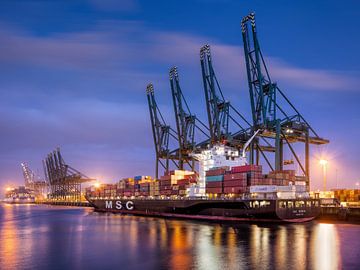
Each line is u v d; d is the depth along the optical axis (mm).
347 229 56500
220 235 52000
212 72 98375
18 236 57781
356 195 81125
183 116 112125
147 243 47531
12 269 35750
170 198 85062
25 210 157750
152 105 126500
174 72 115625
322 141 88312
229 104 95500
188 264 35812
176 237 51312
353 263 35625
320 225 61406
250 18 84750
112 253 41938
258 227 59312
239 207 65688
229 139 88812
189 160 115562
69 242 50500
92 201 121938
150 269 34594
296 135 84312
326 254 39312
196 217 76375
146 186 95562
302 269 33719
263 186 63469
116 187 110625
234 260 37000
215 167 76000
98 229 64500
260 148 91500
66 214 116250
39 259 39719
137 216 91188
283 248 42375
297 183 71500
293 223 63344
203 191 75875
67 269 35406
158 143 122312
